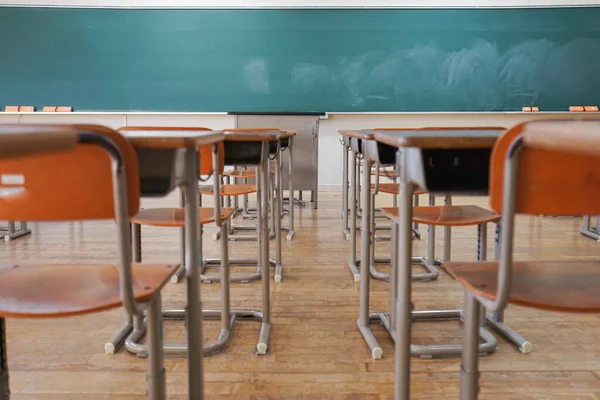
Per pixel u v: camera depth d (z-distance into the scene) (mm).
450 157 1384
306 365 1833
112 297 1004
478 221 1878
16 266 1198
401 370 1365
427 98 6039
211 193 2836
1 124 766
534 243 3639
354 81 6035
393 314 2039
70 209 933
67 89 6004
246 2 5910
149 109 6066
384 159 2309
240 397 1614
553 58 5918
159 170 1196
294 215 4820
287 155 5184
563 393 1626
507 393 1622
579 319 2234
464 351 1166
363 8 5898
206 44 5977
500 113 6031
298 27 5949
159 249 3486
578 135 721
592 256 3281
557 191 906
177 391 1648
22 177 916
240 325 2207
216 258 3205
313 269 3029
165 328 2164
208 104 6078
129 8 5891
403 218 1331
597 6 5801
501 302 967
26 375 1743
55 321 2213
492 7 5852
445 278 2861
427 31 5922
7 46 5918
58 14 5879
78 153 899
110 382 1699
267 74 6027
